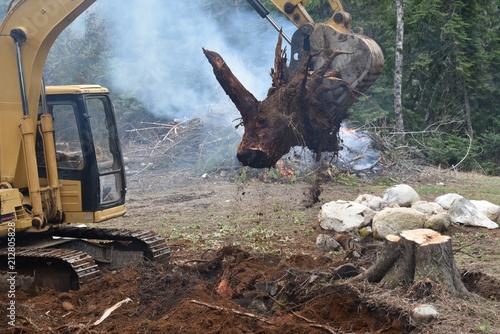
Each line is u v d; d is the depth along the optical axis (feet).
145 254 33.53
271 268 30.58
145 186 64.03
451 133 90.33
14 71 29.94
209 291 27.40
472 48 88.69
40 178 31.48
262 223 46.19
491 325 22.88
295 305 26.05
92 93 31.91
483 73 91.30
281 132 28.53
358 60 28.84
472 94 91.81
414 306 23.53
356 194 57.82
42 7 29.76
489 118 93.91
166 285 27.81
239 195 58.29
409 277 25.80
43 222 30.35
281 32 30.32
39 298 27.94
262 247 38.68
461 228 42.52
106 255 34.27
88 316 25.88
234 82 28.96
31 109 30.37
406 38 88.28
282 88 28.96
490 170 83.30
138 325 23.85
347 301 24.76
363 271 27.99
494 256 35.83
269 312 25.75
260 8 31.40
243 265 31.17
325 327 23.03
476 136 92.17
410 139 78.02
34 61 30.04
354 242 37.86
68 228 35.04
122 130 79.20
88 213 31.45
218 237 42.37
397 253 26.11
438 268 25.32
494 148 89.30
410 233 26.21
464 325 22.67
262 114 28.71
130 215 51.47
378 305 24.04
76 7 29.73
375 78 29.25
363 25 87.40
